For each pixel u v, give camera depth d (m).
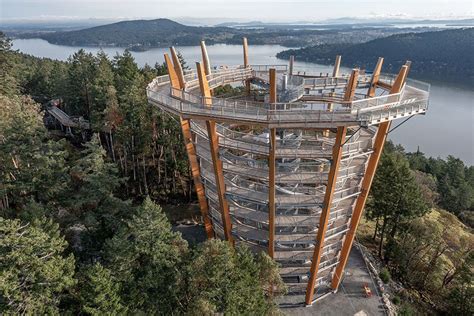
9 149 43.12
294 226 38.31
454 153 127.56
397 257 50.53
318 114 29.41
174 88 35.94
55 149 44.56
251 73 47.53
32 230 29.02
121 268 32.81
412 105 31.50
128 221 35.53
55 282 28.81
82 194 41.22
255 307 31.42
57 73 85.31
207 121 33.28
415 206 50.50
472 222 79.94
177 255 34.88
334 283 43.22
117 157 70.25
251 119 29.91
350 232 39.53
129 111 59.47
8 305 27.09
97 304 28.31
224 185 38.38
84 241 41.06
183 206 63.12
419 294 48.50
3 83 71.81
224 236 44.00
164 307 33.72
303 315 40.31
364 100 29.78
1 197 47.12
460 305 42.72
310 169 38.56
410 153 120.56
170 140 61.72
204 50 42.44
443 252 52.41
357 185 38.06
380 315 40.59
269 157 32.41
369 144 35.53
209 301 30.77
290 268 41.88
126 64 78.81
